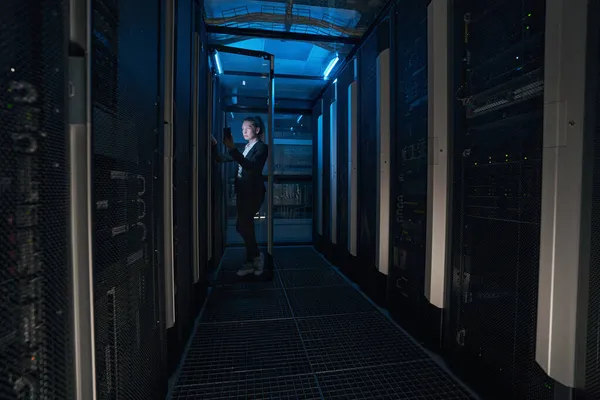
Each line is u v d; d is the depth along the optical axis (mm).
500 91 1461
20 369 571
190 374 1789
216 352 2037
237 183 3551
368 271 3139
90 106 736
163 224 1438
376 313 2703
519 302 1354
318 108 5402
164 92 1507
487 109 1549
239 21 3176
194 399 1573
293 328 2402
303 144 6035
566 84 1095
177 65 1808
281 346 2119
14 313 559
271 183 3508
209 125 3254
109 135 887
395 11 2494
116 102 936
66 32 698
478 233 1621
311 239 6082
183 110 2020
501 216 1461
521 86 1335
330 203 4617
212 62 3482
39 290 619
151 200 1291
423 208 2123
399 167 2488
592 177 1055
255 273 3568
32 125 597
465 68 1713
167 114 1545
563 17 1093
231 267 4242
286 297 3125
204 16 2883
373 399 1587
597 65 1028
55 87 664
